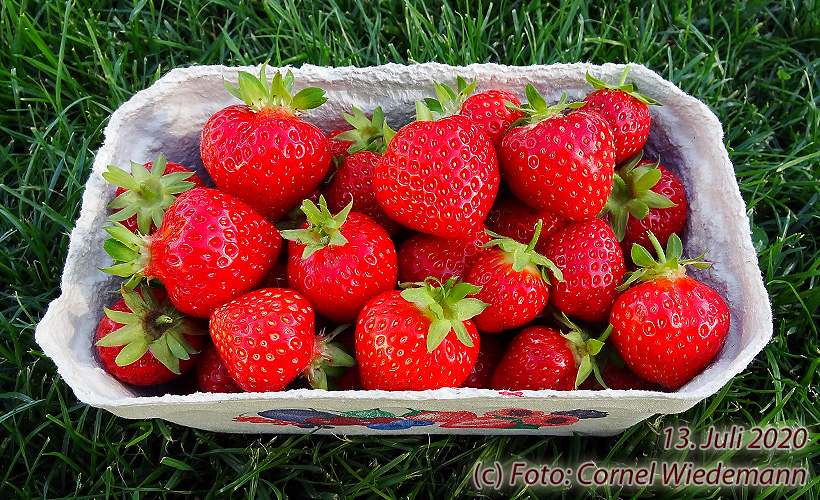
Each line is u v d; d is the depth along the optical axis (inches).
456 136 9.2
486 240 10.0
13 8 14.5
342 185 10.4
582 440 12.0
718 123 10.7
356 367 9.7
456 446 12.0
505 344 10.5
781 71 14.8
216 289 9.1
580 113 9.7
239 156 9.4
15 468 12.0
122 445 11.8
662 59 15.3
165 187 10.0
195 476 11.8
